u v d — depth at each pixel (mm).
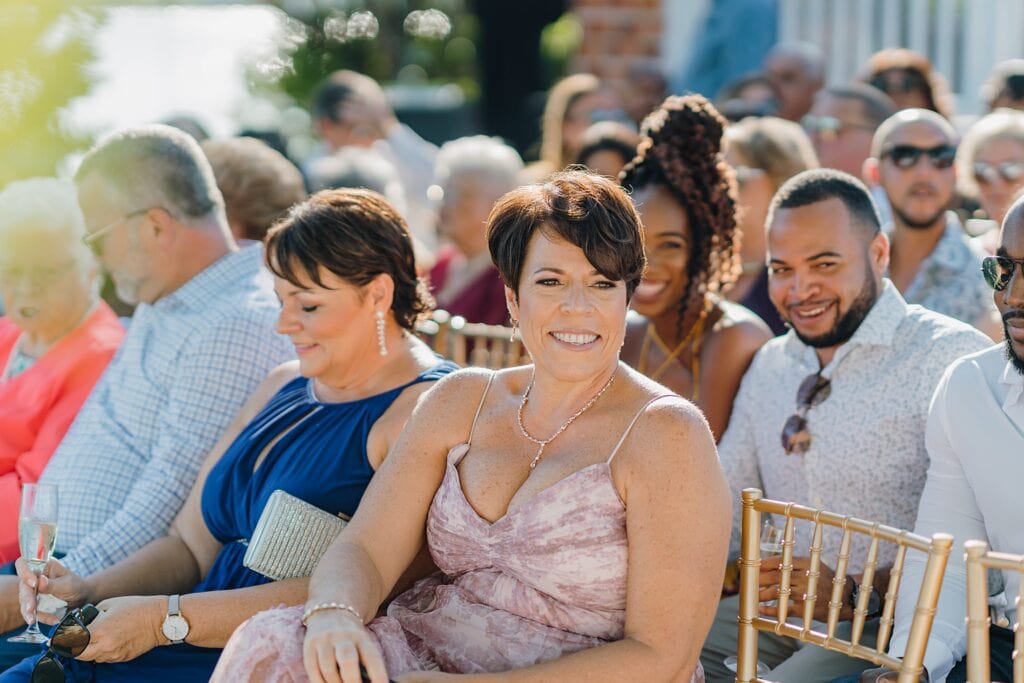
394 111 14000
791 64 10086
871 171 7043
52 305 5754
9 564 5297
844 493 4637
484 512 3846
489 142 8594
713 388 5289
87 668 4289
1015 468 3939
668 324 5441
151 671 4320
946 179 6250
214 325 5195
